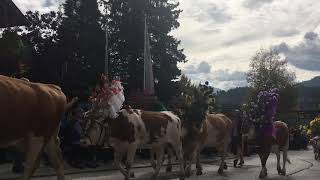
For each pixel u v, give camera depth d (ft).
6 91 23.98
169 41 150.30
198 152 53.36
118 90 42.29
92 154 57.21
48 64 111.65
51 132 26.58
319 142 88.38
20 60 57.06
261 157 52.60
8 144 24.72
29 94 24.97
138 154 70.85
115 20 146.20
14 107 24.12
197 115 50.67
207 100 51.24
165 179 48.73
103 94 41.88
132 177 48.62
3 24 66.69
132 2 145.89
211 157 81.25
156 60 147.13
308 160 85.15
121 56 143.84
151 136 44.39
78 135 53.98
